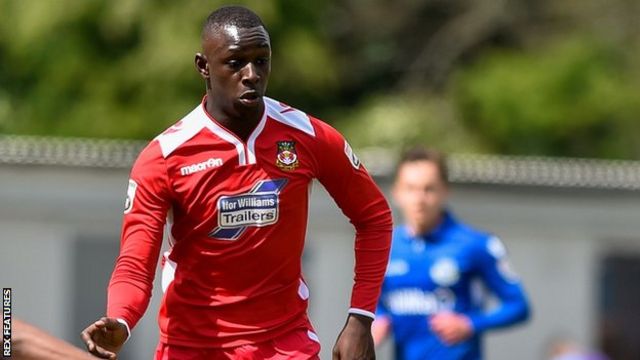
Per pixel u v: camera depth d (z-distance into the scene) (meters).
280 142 19.03
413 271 30.83
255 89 18.48
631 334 44.31
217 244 18.97
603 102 68.44
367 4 75.75
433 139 69.19
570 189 44.47
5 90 68.50
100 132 65.88
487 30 75.00
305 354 19.56
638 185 44.69
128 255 18.67
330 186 19.73
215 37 18.53
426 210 30.53
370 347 19.83
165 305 19.61
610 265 44.59
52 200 43.03
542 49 73.38
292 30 67.81
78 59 66.94
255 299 19.27
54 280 43.00
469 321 30.41
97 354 17.45
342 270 42.88
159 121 65.75
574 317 44.41
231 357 19.30
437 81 74.56
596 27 73.56
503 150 69.31
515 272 44.34
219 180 18.83
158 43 66.31
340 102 74.12
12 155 43.44
